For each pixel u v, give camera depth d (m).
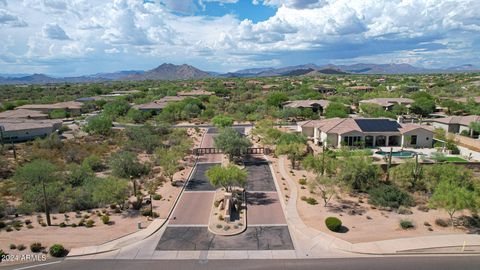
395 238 30.55
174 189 43.75
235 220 34.19
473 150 56.25
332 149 59.47
